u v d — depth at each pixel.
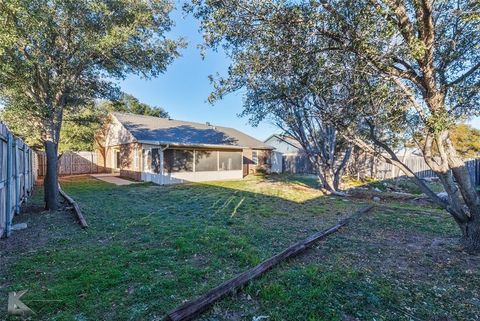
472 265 3.50
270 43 3.72
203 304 2.42
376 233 5.06
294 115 10.37
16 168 5.99
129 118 16.95
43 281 2.94
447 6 3.12
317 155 11.00
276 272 3.21
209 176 15.59
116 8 6.36
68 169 17.59
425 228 5.40
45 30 5.25
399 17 2.94
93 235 4.68
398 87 3.61
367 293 2.73
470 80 3.89
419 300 2.63
